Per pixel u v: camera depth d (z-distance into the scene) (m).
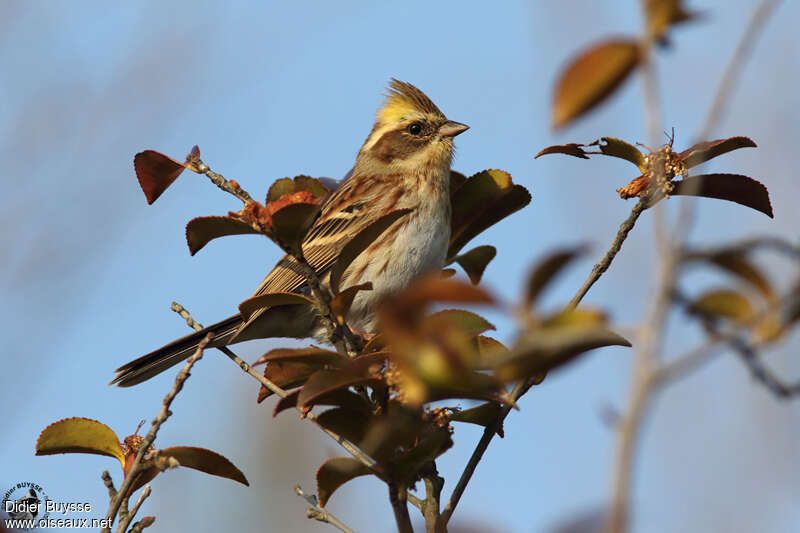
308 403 7.80
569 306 9.11
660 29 4.65
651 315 4.09
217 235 8.64
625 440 3.71
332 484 7.71
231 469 8.65
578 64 4.71
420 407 6.95
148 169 9.05
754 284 5.49
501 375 4.88
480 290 4.49
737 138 8.30
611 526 3.59
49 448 9.12
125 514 8.99
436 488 9.18
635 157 9.07
